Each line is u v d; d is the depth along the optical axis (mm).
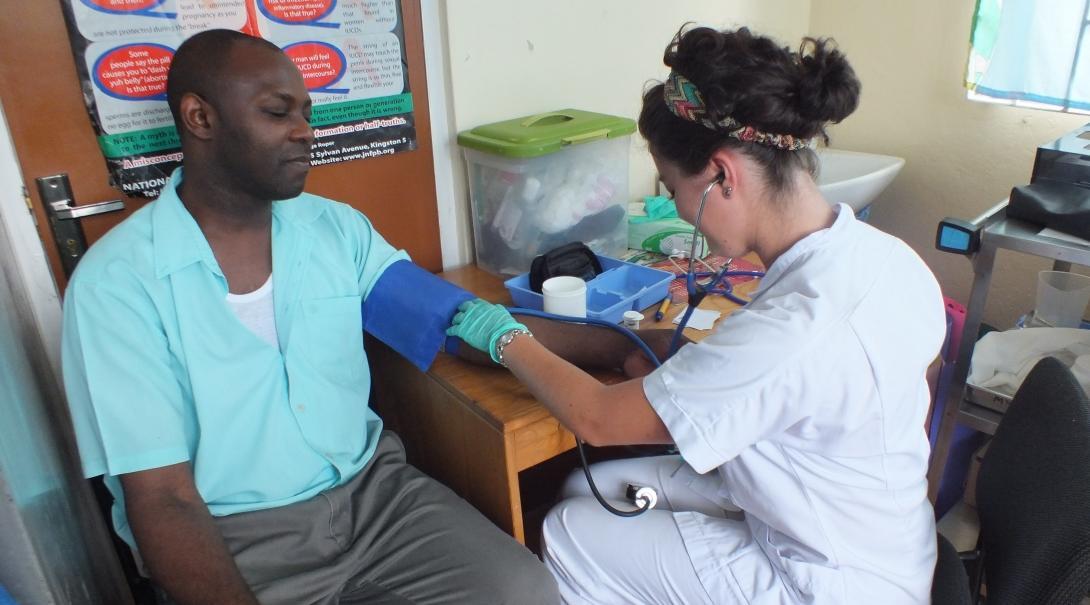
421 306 1277
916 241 2365
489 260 1773
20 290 1187
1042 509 916
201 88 1003
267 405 1144
